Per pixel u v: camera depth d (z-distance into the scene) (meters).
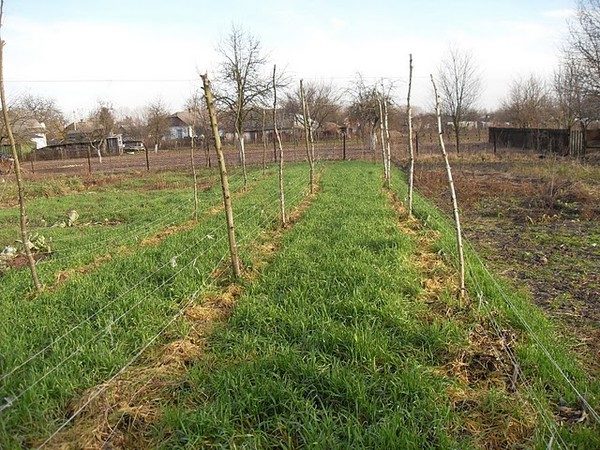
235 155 43.28
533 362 4.47
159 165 37.34
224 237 8.97
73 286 6.73
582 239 10.11
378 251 7.83
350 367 4.28
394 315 5.18
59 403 3.97
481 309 5.52
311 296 5.89
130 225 12.52
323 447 3.35
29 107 36.81
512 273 8.04
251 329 5.15
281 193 10.42
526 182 18.03
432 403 3.76
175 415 3.65
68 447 3.44
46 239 11.41
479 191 16.59
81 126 73.06
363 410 3.75
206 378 4.23
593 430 3.59
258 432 3.53
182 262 7.62
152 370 4.39
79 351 4.66
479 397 3.96
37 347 4.95
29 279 7.39
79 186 23.52
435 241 8.70
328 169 24.00
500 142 40.06
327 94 54.94
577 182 15.94
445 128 48.72
